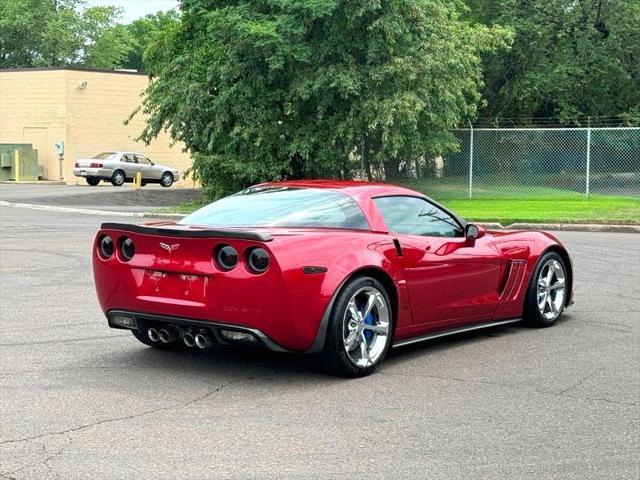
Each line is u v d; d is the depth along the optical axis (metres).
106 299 6.57
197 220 6.70
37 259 13.37
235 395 5.75
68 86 44.59
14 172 44.47
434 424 5.09
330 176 26.03
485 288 7.47
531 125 35.22
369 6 22.95
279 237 5.88
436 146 24.78
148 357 6.89
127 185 42.34
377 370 6.48
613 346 7.39
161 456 4.50
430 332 7.03
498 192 26.58
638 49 34.38
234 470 4.29
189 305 6.00
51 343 7.39
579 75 33.75
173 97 25.59
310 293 5.88
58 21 61.38
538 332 8.03
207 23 25.16
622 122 33.97
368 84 23.86
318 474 4.23
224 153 25.73
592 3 34.00
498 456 4.52
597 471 4.30
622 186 26.20
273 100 24.69
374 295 6.32
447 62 24.66
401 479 4.17
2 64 62.09
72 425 5.05
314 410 5.39
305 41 24.38
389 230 6.76
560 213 21.27
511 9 34.53
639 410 5.43
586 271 12.21
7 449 4.61
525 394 5.79
